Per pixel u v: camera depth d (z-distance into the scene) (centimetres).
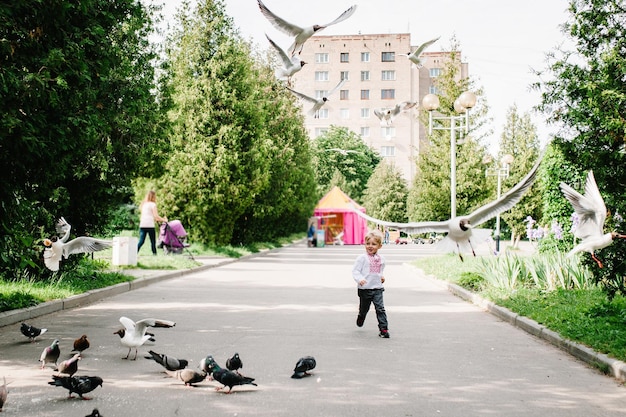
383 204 7038
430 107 2442
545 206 2253
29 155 943
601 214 681
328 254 3816
